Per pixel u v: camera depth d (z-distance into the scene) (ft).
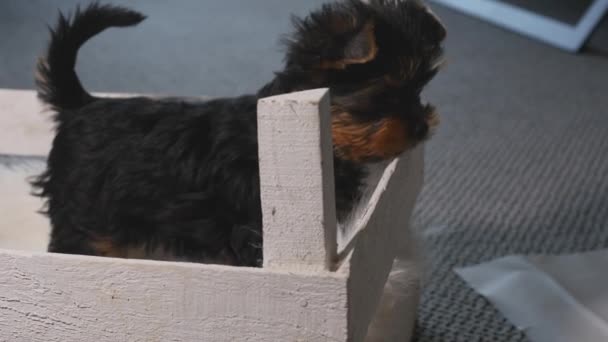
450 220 7.68
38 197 6.00
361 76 4.52
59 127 5.32
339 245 3.61
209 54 12.49
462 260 6.90
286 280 3.04
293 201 2.92
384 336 4.92
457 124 10.36
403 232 4.88
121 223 4.95
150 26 13.91
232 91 10.82
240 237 4.72
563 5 14.24
